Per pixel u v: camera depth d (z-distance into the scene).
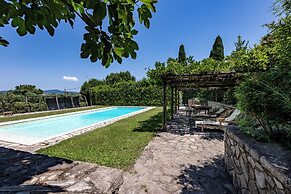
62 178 3.17
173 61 7.78
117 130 7.68
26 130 9.85
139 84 21.83
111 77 37.47
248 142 2.63
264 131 2.80
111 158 4.34
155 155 4.67
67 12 1.18
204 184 3.29
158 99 21.03
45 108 17.53
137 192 2.96
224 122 7.52
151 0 1.26
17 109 15.16
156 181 3.35
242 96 2.88
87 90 24.12
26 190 2.74
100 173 3.44
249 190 2.50
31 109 16.20
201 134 7.11
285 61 2.62
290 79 2.30
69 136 6.81
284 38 2.71
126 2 1.20
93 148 5.16
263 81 2.62
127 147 5.28
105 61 1.32
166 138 6.43
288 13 2.52
